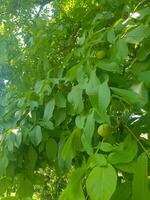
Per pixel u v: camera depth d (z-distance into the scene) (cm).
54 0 260
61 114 148
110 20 162
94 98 98
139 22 123
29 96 157
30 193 163
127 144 94
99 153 96
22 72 210
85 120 108
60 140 144
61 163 139
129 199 91
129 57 130
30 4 373
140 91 102
